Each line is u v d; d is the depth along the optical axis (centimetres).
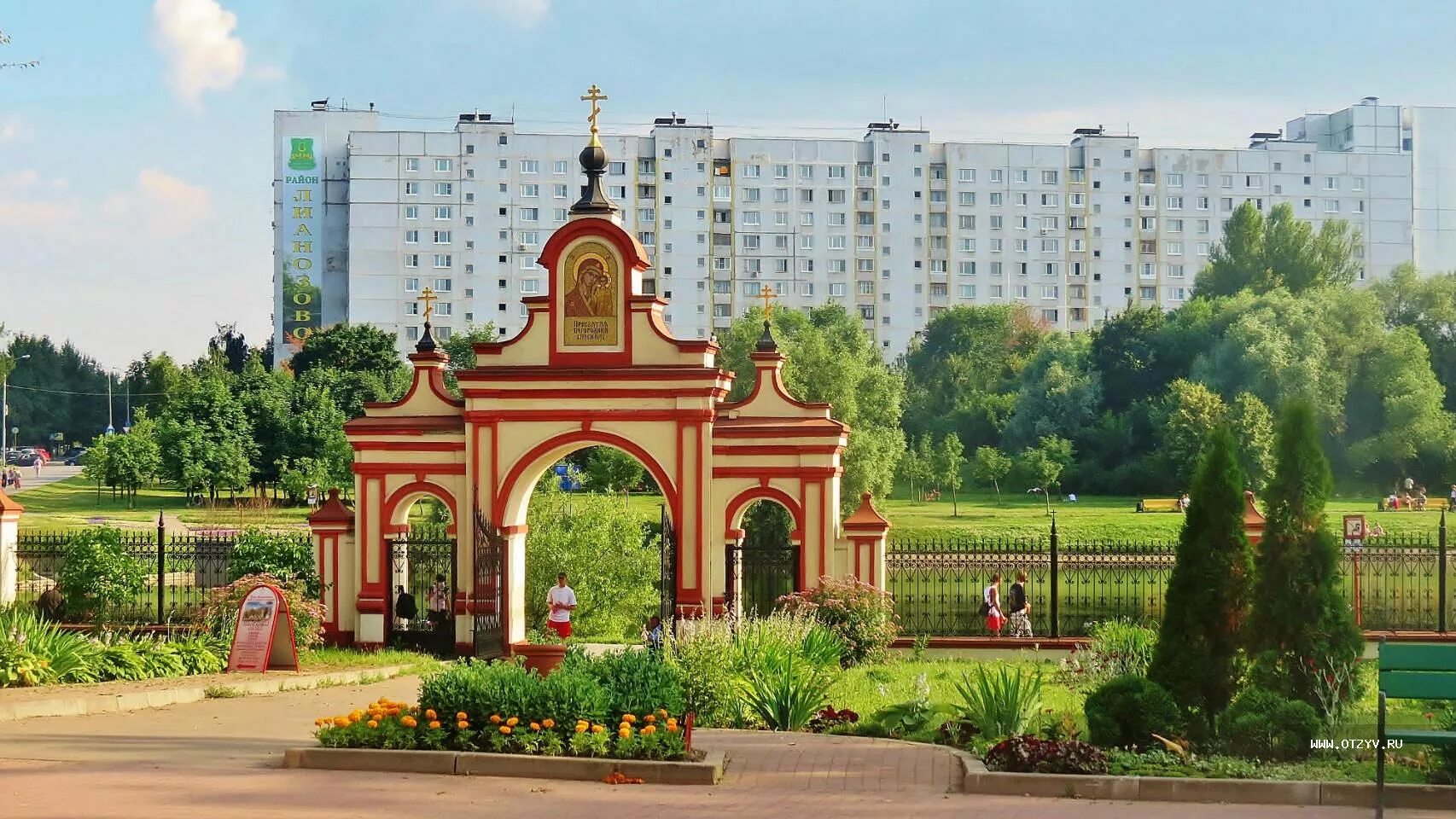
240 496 8850
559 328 3347
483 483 3344
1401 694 1486
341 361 10681
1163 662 1911
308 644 3142
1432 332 9781
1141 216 13538
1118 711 1769
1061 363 10325
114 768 1602
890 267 13300
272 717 2088
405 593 3484
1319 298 9375
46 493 9569
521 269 12912
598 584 4262
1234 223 11175
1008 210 13425
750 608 3481
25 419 17025
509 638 3334
